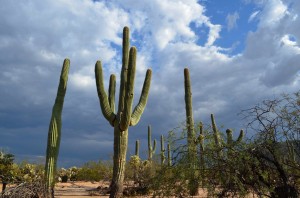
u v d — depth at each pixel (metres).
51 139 11.38
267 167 4.96
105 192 15.55
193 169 5.07
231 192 4.94
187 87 13.78
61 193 15.65
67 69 12.39
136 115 13.00
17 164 11.77
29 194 9.65
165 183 5.26
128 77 12.10
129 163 16.16
